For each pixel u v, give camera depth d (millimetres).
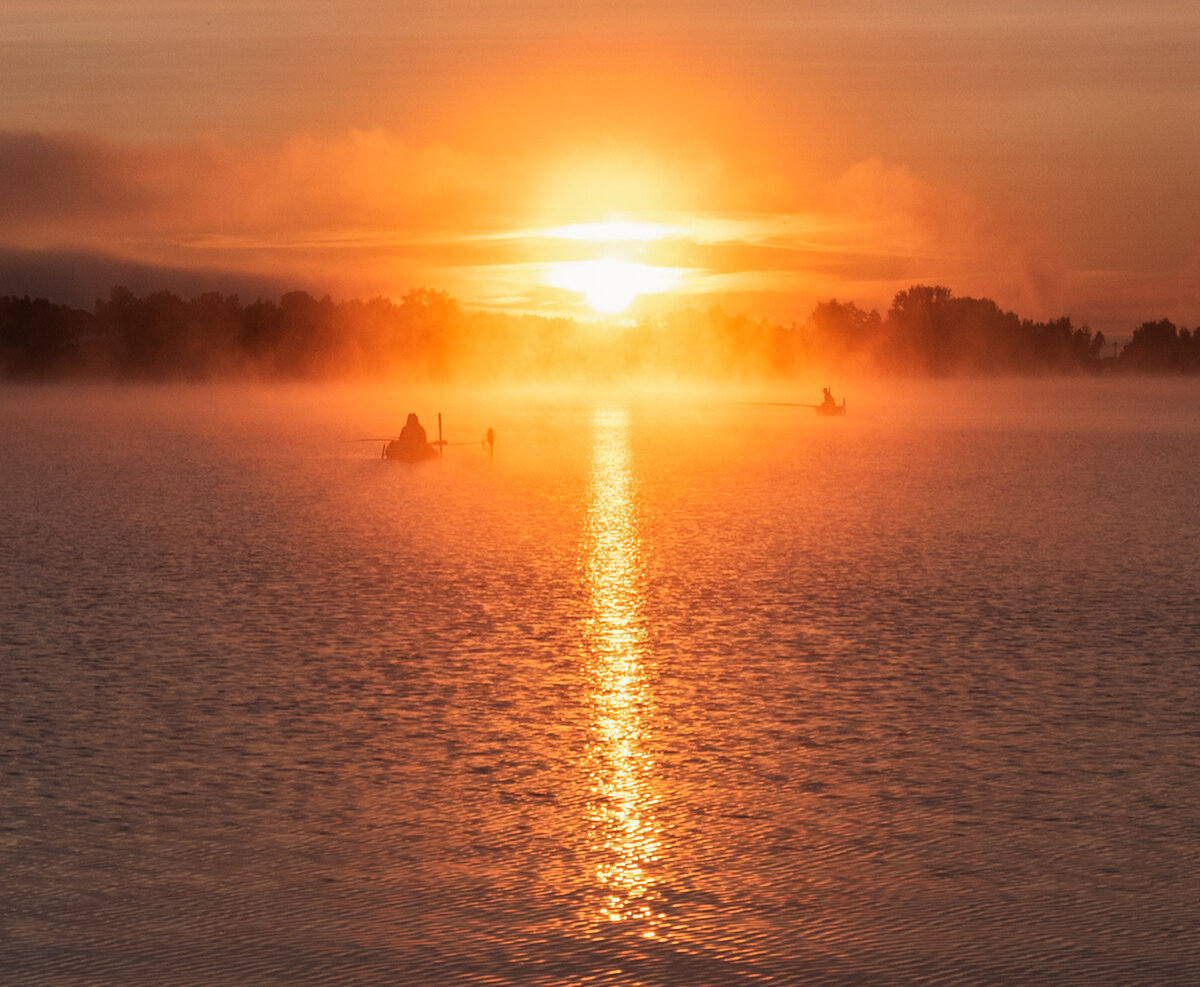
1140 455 95375
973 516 56656
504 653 28672
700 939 14836
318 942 14758
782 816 18406
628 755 21125
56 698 24594
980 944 14688
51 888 16109
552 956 14469
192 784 19719
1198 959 14336
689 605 34719
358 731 22438
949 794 19219
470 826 18062
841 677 26344
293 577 39719
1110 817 18297
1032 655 28328
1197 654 28391
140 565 42219
